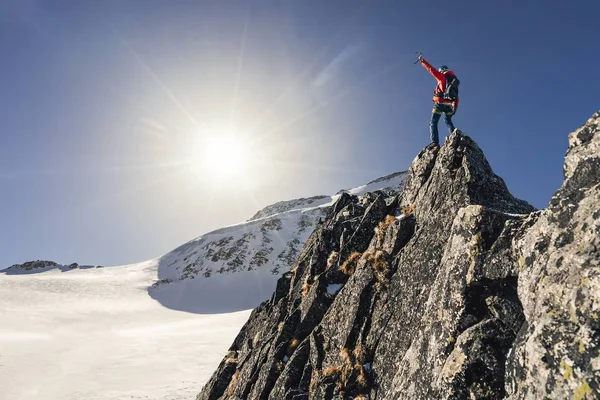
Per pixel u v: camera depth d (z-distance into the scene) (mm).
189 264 161000
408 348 8695
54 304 101562
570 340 4312
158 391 40688
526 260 5844
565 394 4133
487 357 5926
